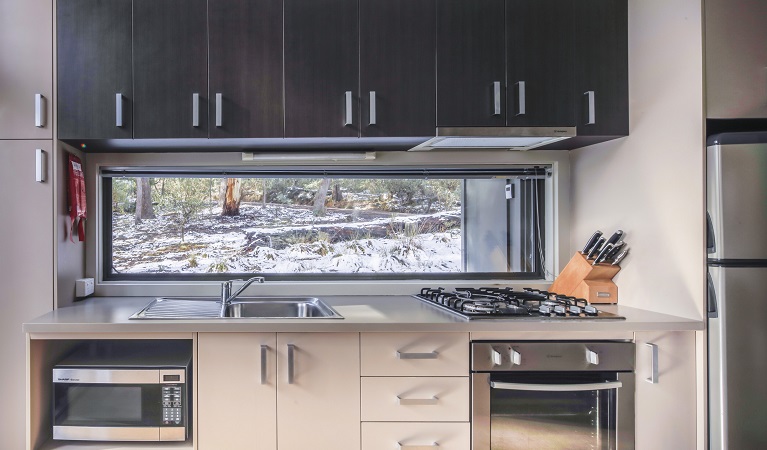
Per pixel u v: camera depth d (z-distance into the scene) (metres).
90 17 2.06
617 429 1.86
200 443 1.83
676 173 1.89
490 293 2.32
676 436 1.84
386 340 1.83
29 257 2.08
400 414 1.83
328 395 1.83
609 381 1.86
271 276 2.55
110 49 2.06
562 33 2.15
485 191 2.64
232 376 1.83
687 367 1.83
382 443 1.83
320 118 2.09
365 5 2.11
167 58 2.07
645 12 2.06
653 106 2.00
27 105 2.08
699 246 1.79
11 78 2.08
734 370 1.75
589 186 2.42
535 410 1.87
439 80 2.11
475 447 1.83
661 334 1.85
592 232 2.40
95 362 1.96
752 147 1.73
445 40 2.12
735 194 1.74
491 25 2.13
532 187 2.64
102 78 2.06
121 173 2.45
